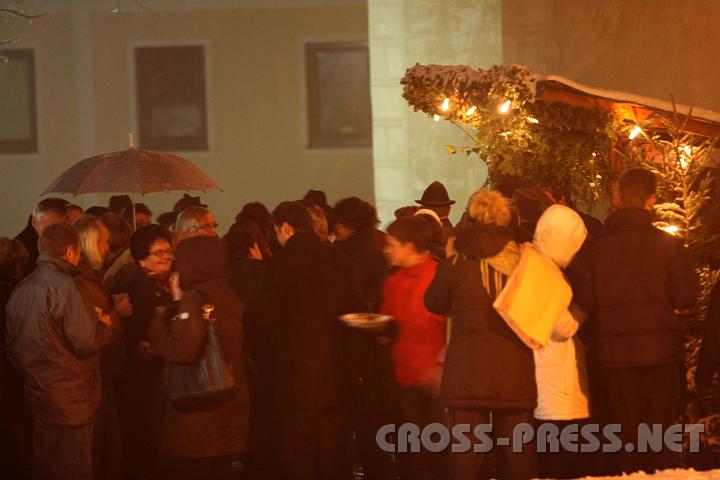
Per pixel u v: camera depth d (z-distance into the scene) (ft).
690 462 36.81
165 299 35.29
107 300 34.83
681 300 32.32
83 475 34.04
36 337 33.50
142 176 43.21
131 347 35.29
